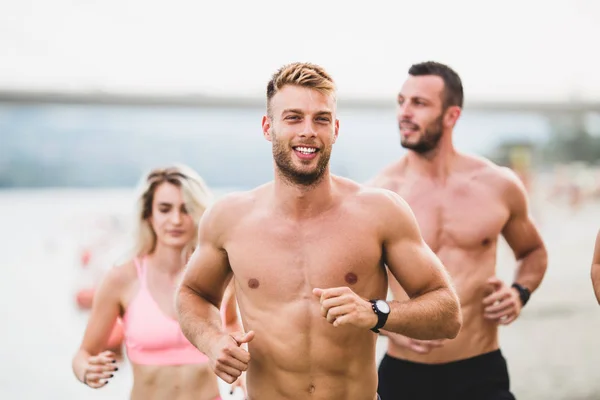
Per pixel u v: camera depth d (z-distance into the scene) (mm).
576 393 5551
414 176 3562
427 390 3320
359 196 2316
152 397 3025
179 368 3021
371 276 2270
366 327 2051
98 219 14242
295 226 2283
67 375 6320
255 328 2301
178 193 3166
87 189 19125
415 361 3342
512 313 3291
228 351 2141
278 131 2180
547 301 8523
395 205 2291
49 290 9727
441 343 3135
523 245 3609
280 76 2195
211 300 2486
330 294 2021
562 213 15219
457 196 3459
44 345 7316
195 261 2432
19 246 12609
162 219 3150
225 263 2412
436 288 2258
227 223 2357
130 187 19125
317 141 2154
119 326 3318
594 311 8062
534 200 16094
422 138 3443
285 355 2252
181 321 2369
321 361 2246
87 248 11805
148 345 3027
